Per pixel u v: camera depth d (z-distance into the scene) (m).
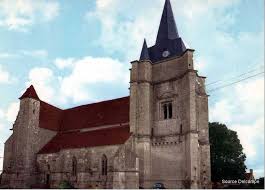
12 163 71.94
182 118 60.44
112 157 60.00
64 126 78.75
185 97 60.25
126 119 67.19
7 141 76.19
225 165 80.06
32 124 73.06
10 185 70.38
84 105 80.62
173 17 71.06
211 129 84.31
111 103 74.38
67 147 66.69
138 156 61.25
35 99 75.12
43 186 67.50
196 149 56.62
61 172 65.75
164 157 60.69
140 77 65.94
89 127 72.69
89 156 63.12
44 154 70.88
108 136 64.12
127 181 57.22
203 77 67.38
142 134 62.31
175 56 64.38
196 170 55.47
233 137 83.88
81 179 62.31
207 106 65.56
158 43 69.31
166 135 61.56
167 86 64.31
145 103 63.81
